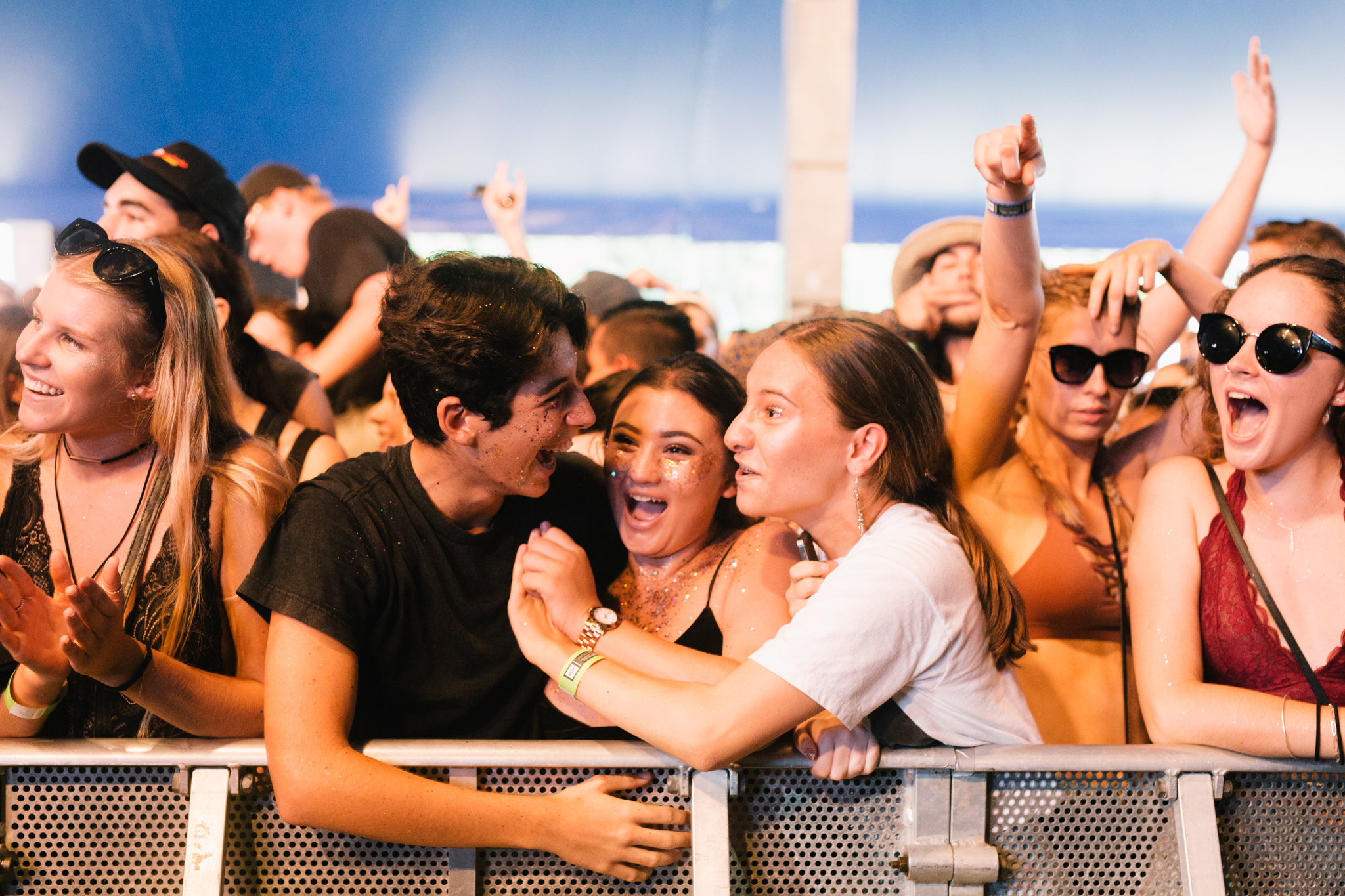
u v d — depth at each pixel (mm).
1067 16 4555
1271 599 1432
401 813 1263
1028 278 1803
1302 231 2865
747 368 2779
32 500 1483
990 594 1413
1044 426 2131
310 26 4328
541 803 1314
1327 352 1356
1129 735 1982
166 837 1373
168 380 1426
